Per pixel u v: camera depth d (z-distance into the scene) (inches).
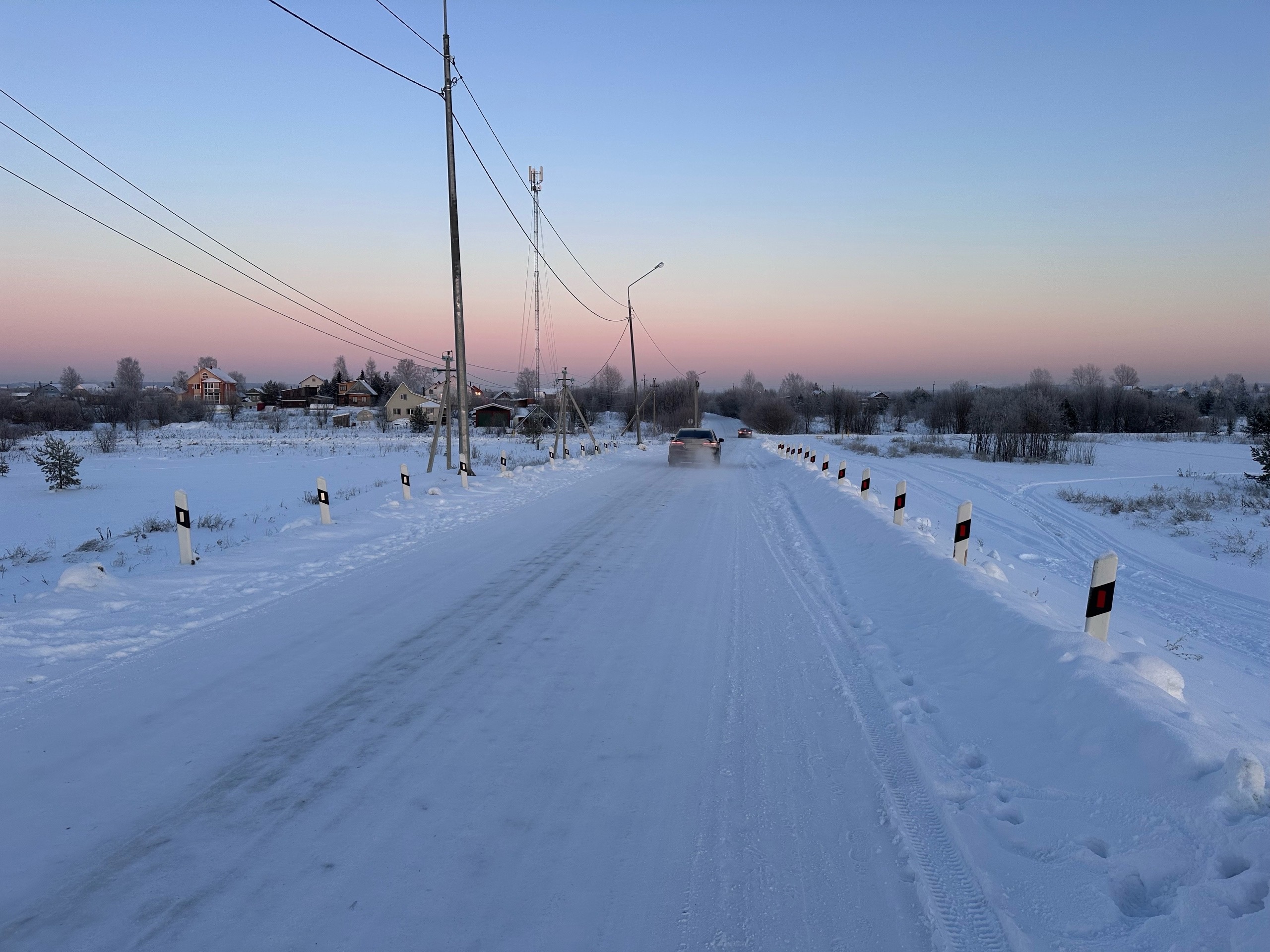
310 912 120.4
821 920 120.8
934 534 563.2
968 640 249.3
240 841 140.7
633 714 203.5
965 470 1227.9
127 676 227.1
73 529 621.3
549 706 208.7
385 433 2514.8
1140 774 147.4
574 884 129.5
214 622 284.4
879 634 279.7
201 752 177.2
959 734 188.9
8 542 558.6
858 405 3262.8
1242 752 134.6
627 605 319.3
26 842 139.0
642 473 1029.2
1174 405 3075.8
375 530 500.4
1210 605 420.2
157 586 337.4
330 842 140.6
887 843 142.7
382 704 208.4
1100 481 1043.9
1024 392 2303.2
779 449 1592.0
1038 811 148.0
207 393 4493.1
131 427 2519.7
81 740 183.2
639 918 120.8
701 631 282.0
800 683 228.2
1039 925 116.7
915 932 117.9
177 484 934.4
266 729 190.4
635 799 158.2
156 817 148.8
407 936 115.2
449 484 789.2
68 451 899.4
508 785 163.5
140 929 115.7
